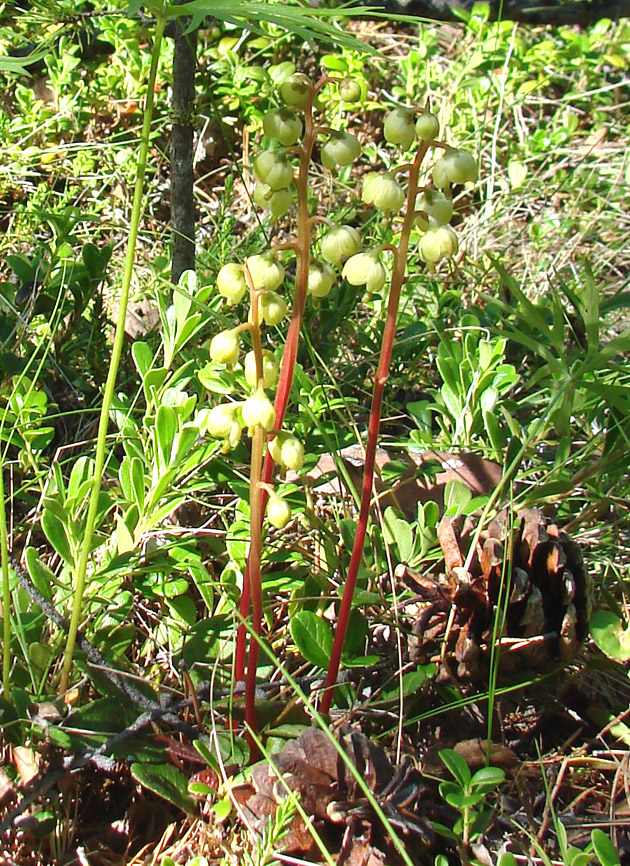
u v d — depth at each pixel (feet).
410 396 2.26
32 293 2.07
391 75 3.68
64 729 1.40
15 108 3.05
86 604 1.57
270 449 1.29
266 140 2.67
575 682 1.66
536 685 1.62
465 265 2.73
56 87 2.92
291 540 1.78
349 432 1.98
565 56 3.83
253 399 1.25
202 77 2.78
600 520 1.95
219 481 1.78
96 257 2.11
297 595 1.69
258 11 1.17
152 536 1.78
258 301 1.25
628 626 1.58
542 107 3.69
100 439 1.35
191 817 1.41
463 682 1.57
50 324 2.02
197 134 3.09
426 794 1.45
